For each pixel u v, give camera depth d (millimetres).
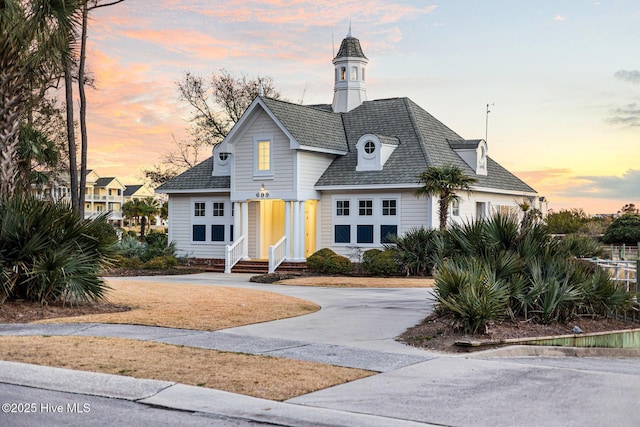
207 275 31438
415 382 9789
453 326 14023
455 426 7684
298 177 32531
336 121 37000
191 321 15398
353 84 39156
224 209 36781
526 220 17359
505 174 38438
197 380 9727
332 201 33625
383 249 32125
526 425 7711
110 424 7785
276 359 11266
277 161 33219
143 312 16656
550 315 15141
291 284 26594
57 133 47562
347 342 13203
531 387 9477
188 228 37875
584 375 10266
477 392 9195
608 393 9125
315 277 28875
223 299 19703
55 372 10062
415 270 29094
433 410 8305
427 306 19000
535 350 12984
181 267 34688
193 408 8453
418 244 29141
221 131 54781
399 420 7906
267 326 15109
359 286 25609
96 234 17875
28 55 17703
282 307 18203
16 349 11609
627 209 53438
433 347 12898
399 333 14352
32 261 16422
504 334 13898
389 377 10102
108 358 11070
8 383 9578
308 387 9430
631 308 16812
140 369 10352
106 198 87812
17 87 17469
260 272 32844
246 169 34188
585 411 8258
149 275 31141
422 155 32594
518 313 15242
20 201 17109
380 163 32688
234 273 32750
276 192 33156
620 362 12852
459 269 15219
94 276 17109
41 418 7984
